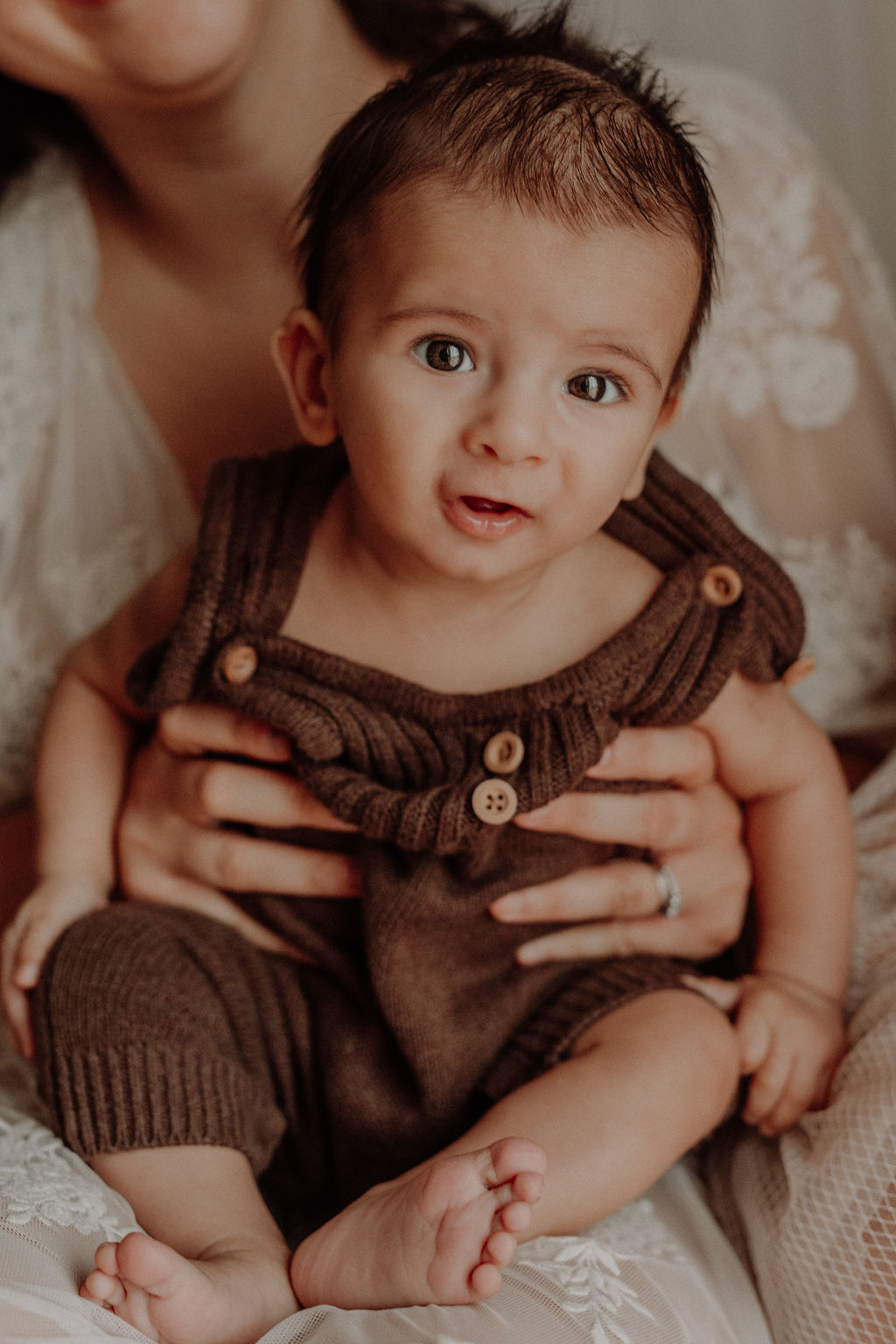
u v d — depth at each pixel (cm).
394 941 96
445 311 84
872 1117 87
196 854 106
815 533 139
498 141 85
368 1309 78
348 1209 84
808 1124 95
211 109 118
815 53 177
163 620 113
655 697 98
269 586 102
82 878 112
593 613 101
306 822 102
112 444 142
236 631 102
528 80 89
